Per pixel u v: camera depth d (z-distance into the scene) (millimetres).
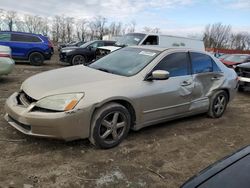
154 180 3514
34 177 3350
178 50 5258
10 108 4074
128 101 4289
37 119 3727
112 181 3400
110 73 4621
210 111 6008
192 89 5285
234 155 2453
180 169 3838
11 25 57375
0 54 8141
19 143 4141
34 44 14781
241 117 6566
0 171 3412
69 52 15547
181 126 5480
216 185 2047
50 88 3988
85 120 3881
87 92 3953
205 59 5734
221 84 5969
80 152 4016
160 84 4719
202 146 4648
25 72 11570
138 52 5211
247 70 9422
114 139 4246
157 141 4648
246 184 2002
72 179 3373
